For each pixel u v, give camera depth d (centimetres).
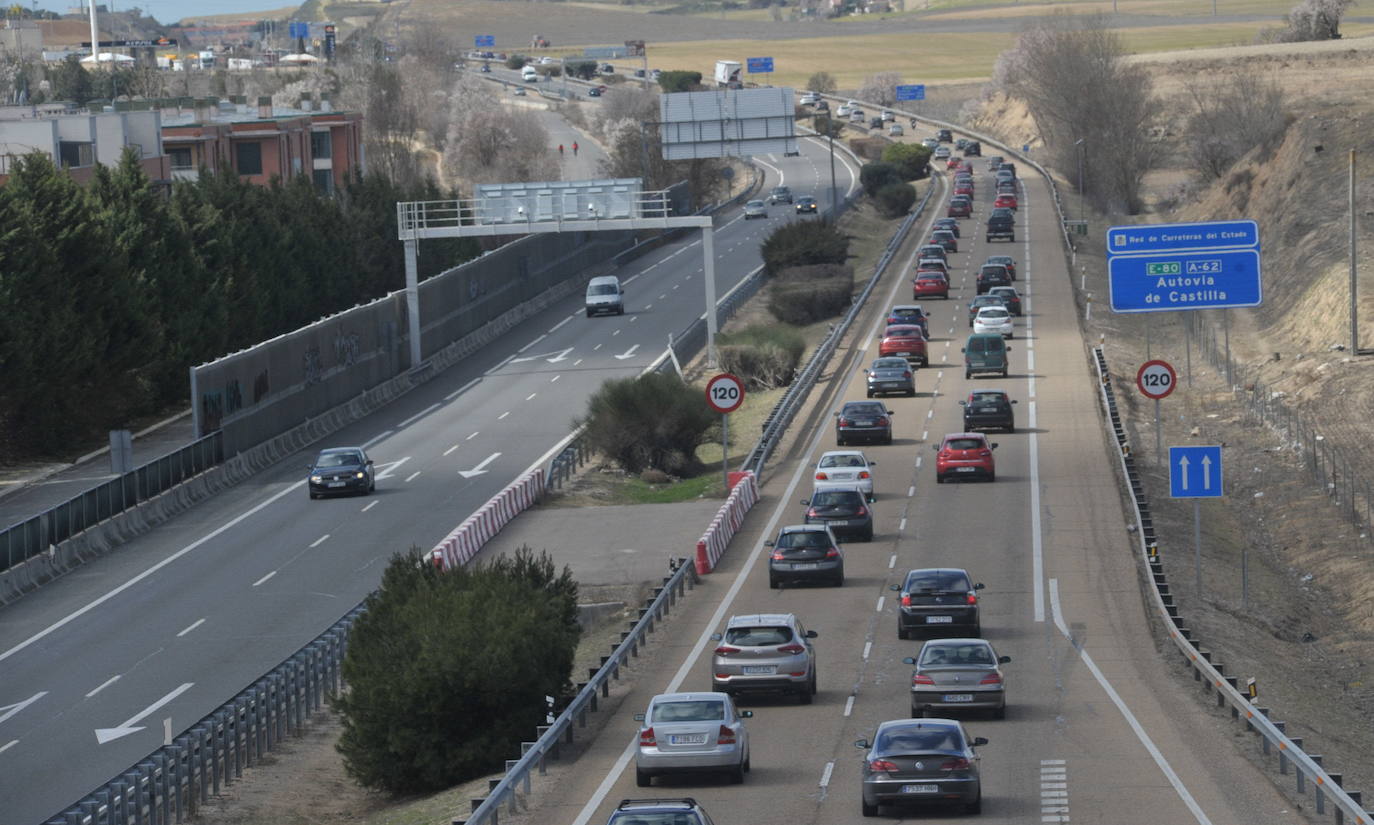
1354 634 14075
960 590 12062
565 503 19212
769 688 10150
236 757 10694
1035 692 10600
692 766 8312
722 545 16125
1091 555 15112
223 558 17262
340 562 16675
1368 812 7438
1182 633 11744
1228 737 9288
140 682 12850
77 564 17450
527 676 10125
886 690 10731
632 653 12169
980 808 7800
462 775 10162
